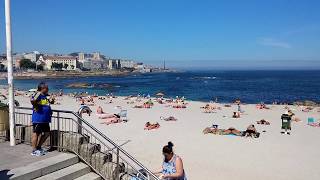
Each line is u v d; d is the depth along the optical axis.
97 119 35.00
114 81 164.88
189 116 38.78
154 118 36.53
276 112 43.88
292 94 87.50
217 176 17.27
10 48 12.66
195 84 133.50
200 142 24.72
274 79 190.62
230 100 69.25
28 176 10.17
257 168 18.75
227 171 18.11
